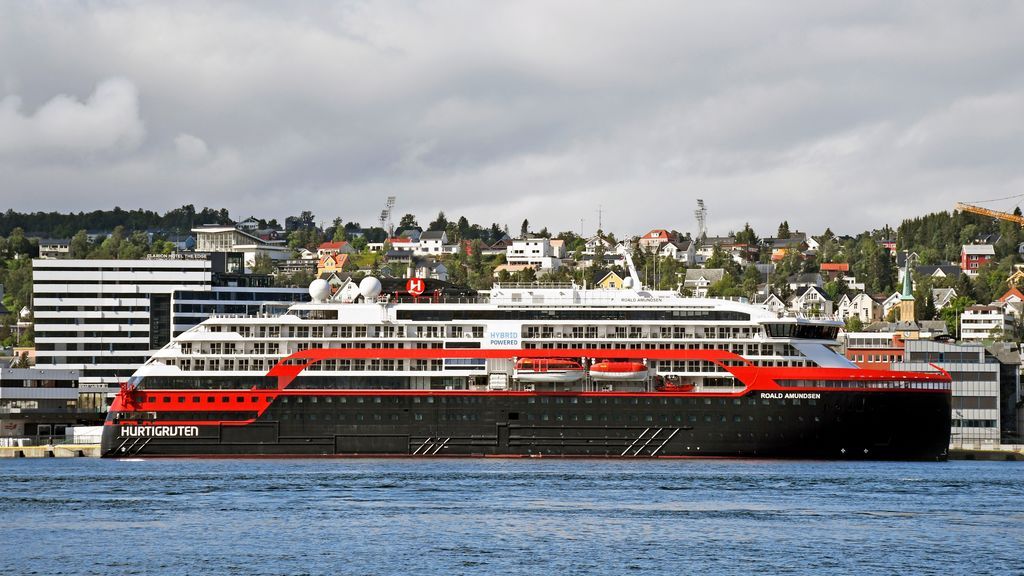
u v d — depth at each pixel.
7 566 196.62
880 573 193.88
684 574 192.50
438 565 197.25
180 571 193.38
